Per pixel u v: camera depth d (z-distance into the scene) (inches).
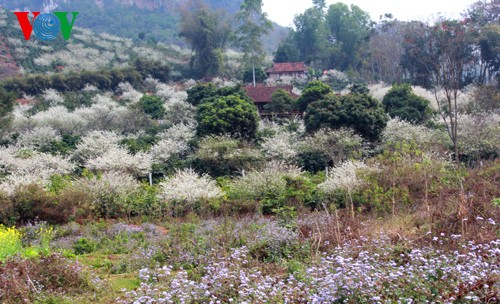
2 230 489.7
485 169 625.9
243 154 875.4
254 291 244.2
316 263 310.3
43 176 770.8
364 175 606.2
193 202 605.9
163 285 285.0
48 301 272.4
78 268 317.4
